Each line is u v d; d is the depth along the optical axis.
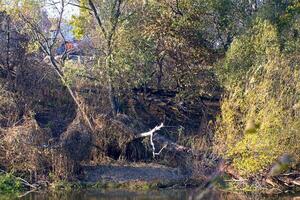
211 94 34.34
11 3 30.70
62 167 27.39
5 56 33.12
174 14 34.69
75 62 33.59
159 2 33.84
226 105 27.62
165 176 28.70
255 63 28.84
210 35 35.34
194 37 35.06
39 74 33.62
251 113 26.48
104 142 30.47
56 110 33.03
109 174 28.78
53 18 32.72
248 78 27.81
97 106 31.70
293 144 25.59
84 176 28.23
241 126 27.09
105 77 31.48
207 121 32.16
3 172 27.14
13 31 33.34
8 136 27.20
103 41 31.45
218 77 31.61
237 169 26.72
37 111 32.47
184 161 29.22
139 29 32.59
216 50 35.34
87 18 32.34
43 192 25.95
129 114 33.50
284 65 26.77
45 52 31.55
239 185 26.06
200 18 35.09
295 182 26.05
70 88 31.39
